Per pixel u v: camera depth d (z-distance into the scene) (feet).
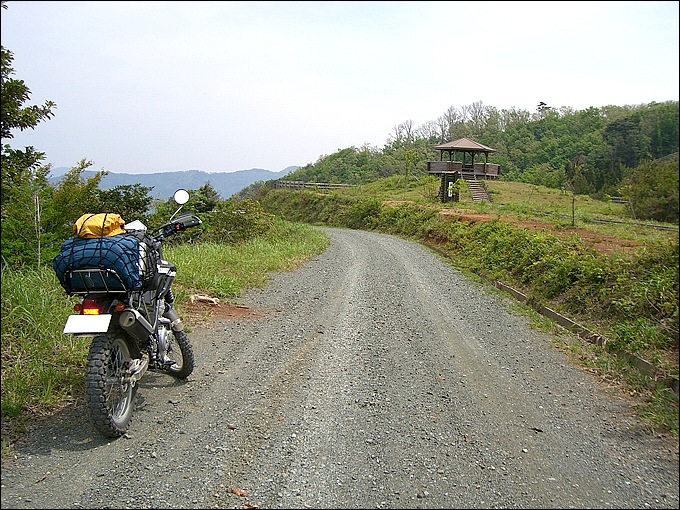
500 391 17.19
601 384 18.19
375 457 12.50
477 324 26.35
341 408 15.37
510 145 245.65
